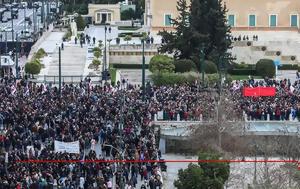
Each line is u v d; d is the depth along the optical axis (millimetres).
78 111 154875
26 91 180250
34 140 135750
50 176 114062
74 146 120812
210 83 198125
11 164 116562
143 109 164125
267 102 175375
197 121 162250
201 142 141000
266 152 118188
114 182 120500
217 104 148500
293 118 170000
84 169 119688
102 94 178250
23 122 144500
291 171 109188
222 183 107500
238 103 171250
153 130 155250
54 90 181500
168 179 130500
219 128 139875
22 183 110000
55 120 145625
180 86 199125
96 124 144250
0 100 163250
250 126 158250
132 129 142875
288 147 125125
